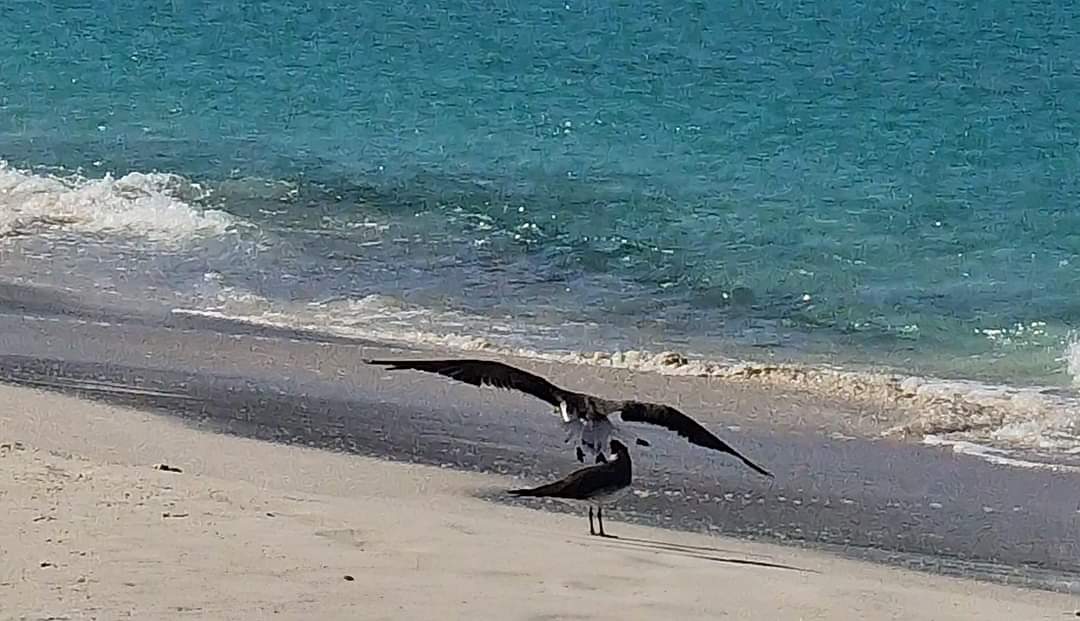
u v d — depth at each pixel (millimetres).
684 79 40969
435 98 37812
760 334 19781
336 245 23875
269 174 28234
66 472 10898
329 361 17938
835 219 25453
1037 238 24297
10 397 15461
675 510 12406
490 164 29625
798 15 55219
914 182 28266
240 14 53781
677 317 20531
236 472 12773
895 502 12883
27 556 8688
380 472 13164
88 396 15766
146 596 8070
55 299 21031
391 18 53188
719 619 8445
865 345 19266
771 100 37781
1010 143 32156
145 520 9617
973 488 13383
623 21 53219
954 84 40438
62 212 25453
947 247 23734
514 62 43750
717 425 15578
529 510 11914
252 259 23219
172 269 22750
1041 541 11852
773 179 28578
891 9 56688
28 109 35469
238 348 18500
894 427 15570
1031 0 59188
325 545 9352
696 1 59406
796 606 8930
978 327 19781
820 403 16547
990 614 9359
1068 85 39938
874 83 40594
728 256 23109
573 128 33906
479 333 19703
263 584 8430
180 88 38906
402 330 19797
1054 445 14828
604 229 24594
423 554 9320
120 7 54781
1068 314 20234
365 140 32219
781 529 11977
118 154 30297
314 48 46219
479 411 15664
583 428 9156
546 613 8266
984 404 16438
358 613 8023
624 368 18156
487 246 23781
